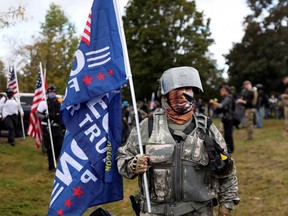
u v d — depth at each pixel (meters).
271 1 35.69
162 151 2.75
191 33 41.16
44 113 9.26
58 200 3.32
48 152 9.30
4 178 8.23
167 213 2.74
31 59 39.31
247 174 8.08
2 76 31.30
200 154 2.75
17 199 6.82
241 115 12.98
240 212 5.96
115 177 3.37
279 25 35.19
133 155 2.93
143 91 41.22
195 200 2.74
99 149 3.36
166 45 40.56
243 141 12.46
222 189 2.86
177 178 2.74
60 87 41.03
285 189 6.87
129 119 13.95
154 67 40.34
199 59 40.97
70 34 45.53
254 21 36.28
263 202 6.34
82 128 3.39
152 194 2.80
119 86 3.31
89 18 3.47
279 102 23.41
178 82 2.82
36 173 8.99
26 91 38.00
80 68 3.40
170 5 41.00
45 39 41.25
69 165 3.36
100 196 3.33
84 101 3.37
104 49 3.39
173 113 2.85
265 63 35.41
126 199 6.91
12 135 12.46
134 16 41.41
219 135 2.90
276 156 9.53
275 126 17.27
